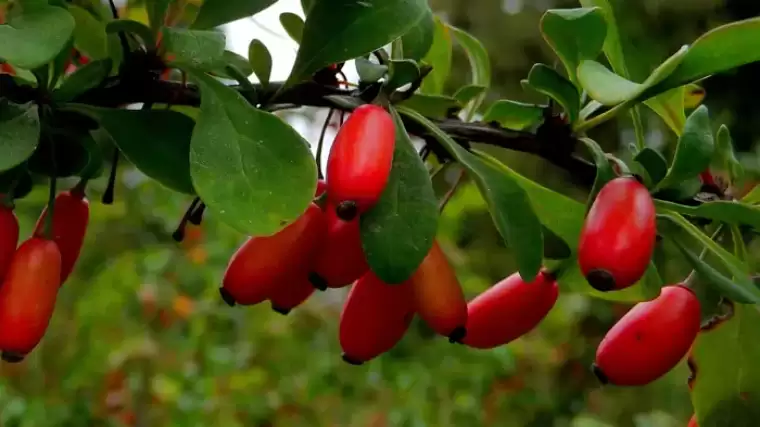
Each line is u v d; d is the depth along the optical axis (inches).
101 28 6.3
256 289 5.9
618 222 5.6
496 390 21.2
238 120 5.6
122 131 5.8
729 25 5.6
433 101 6.1
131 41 6.2
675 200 6.1
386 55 6.3
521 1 36.6
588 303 23.9
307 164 5.5
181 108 6.7
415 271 5.7
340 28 5.8
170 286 19.4
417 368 20.7
